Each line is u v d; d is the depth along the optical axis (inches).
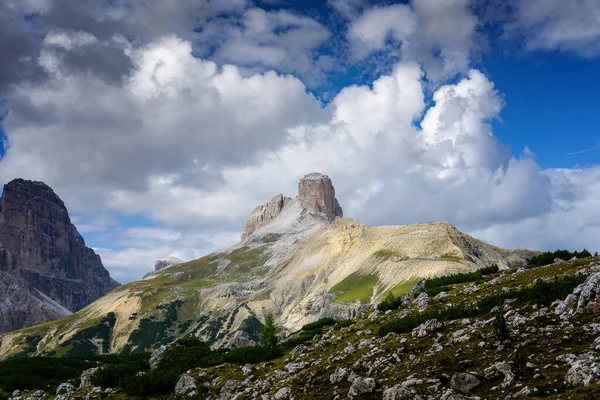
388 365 1214.3
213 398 1466.5
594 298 1156.5
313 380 1294.3
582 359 912.3
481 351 1125.1
